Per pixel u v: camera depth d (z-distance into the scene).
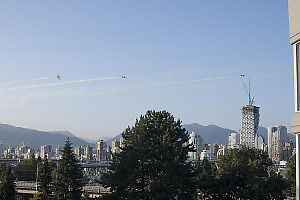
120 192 49.38
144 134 53.84
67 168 71.69
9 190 88.44
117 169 50.94
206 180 51.28
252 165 60.00
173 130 54.47
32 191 101.31
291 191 68.19
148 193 48.66
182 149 53.19
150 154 50.94
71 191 71.25
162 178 49.53
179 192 48.28
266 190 50.53
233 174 50.44
